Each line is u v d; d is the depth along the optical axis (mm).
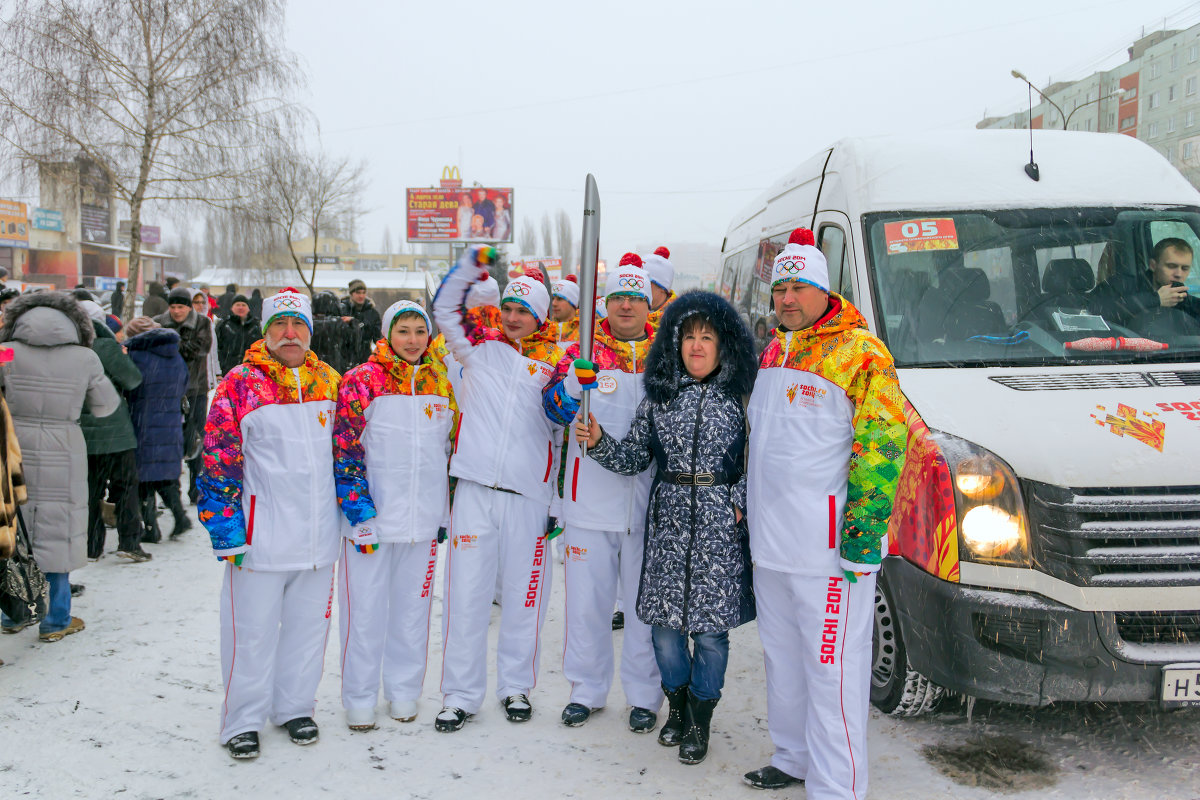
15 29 14461
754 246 6707
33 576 4215
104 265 47938
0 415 4059
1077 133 4762
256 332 8695
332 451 3512
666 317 3303
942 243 4223
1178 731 3535
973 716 3701
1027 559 3094
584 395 3365
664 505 3250
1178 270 4156
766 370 3105
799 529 2914
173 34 15203
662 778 3244
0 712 3707
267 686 3422
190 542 6500
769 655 3127
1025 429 3264
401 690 3727
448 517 3807
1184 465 3104
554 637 4812
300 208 23531
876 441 2797
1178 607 3035
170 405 6375
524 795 3113
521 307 3641
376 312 11438
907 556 3400
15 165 14898
